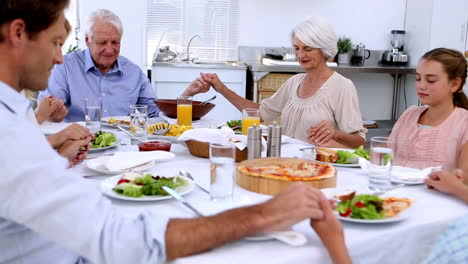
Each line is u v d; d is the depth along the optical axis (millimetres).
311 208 941
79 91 2826
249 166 1435
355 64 5336
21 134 820
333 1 5273
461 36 4812
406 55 5344
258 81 4656
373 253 1026
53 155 863
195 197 1250
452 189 1279
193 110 2527
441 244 1125
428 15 5051
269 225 918
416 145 1881
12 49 901
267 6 5184
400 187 1384
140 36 4707
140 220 904
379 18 5410
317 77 2473
